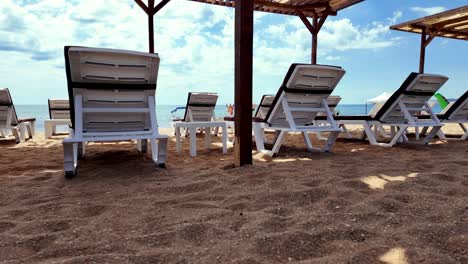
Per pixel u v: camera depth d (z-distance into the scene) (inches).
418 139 222.7
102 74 109.7
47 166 126.6
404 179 90.4
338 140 222.2
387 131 291.4
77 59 103.1
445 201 70.6
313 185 86.0
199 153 161.8
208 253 48.2
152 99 121.6
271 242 51.1
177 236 54.6
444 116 220.4
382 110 183.6
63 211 69.4
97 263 44.6
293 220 61.3
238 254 47.6
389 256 45.6
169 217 64.9
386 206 68.5
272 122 156.9
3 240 54.2
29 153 165.5
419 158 131.4
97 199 78.7
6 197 81.3
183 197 79.0
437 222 58.7
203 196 79.3
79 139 102.7
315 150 159.9
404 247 48.3
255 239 52.2
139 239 53.7
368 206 68.1
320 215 63.5
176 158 145.3
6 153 166.2
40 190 88.0
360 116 194.5
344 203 71.0
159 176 104.6
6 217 66.1
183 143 211.8
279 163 124.0
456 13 277.4
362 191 80.1
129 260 45.7
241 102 114.8
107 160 135.7
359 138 224.1
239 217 63.5
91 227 59.9
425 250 46.8
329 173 99.8
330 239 52.2
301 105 155.6
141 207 71.7
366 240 51.7
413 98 184.2
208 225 58.9
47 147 192.1
